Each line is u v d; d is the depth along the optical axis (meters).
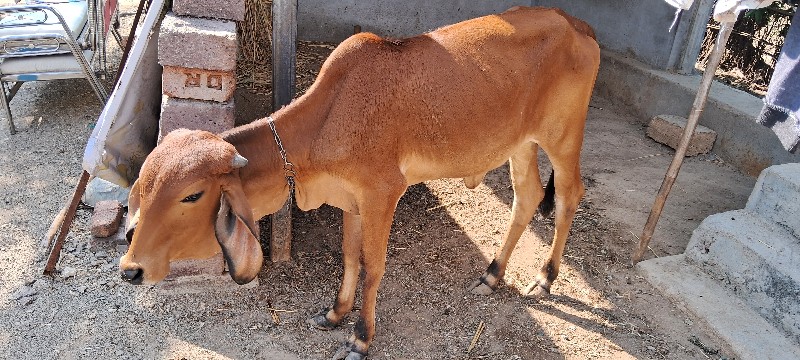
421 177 3.20
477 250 4.33
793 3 3.46
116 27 6.96
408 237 4.41
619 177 5.50
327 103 2.86
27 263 3.82
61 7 5.85
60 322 3.39
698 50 6.70
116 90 3.38
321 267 3.99
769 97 3.44
